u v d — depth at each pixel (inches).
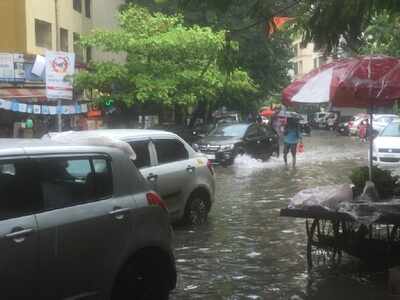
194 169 437.4
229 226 434.6
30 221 195.0
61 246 201.2
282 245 372.8
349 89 294.0
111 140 305.4
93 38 988.6
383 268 311.6
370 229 315.0
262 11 259.0
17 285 188.1
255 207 518.3
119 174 231.9
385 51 474.3
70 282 203.9
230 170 843.4
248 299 269.4
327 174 767.1
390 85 290.7
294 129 908.6
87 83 981.2
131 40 971.3
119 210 223.5
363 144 1456.7
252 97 1540.4
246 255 349.1
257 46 1411.2
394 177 326.3
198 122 1628.9
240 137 954.7
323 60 315.6
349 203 294.5
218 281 297.9
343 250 313.7
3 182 193.3
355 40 265.7
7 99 882.1
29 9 974.4
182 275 309.3
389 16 251.4
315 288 283.1
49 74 679.7
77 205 212.1
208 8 246.4
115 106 1070.4
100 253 213.8
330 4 250.2
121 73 976.3
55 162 211.0
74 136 377.1
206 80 1001.5
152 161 404.5
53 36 1076.5
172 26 1035.3
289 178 730.2
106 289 215.6
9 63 905.5
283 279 299.3
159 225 239.0
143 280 237.0
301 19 274.2
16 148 201.8
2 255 184.2
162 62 1001.5
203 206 447.5
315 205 299.9
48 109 890.1
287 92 311.7
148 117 1201.4
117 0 1517.0
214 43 967.6
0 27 961.5
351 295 271.4
